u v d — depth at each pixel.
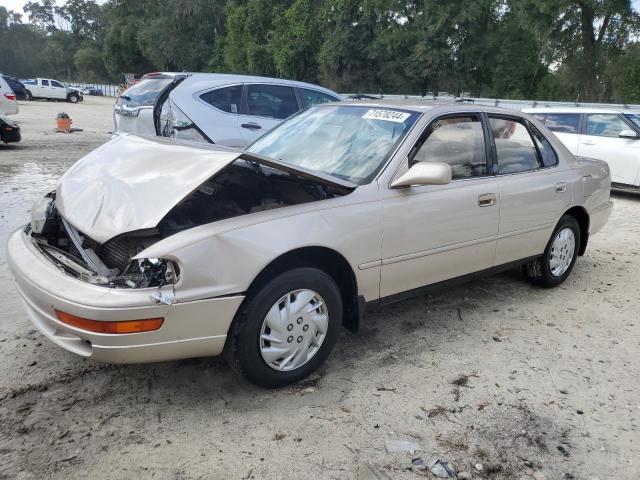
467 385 3.24
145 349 2.59
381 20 30.16
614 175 9.76
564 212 4.70
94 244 3.00
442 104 3.99
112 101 51.28
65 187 3.34
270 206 3.42
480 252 4.00
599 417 2.98
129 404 2.92
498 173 4.14
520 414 2.97
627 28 24.08
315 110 4.39
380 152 3.56
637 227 7.66
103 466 2.45
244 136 7.81
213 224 2.78
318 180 3.17
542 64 28.20
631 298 4.80
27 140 14.77
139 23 59.22
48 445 2.57
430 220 3.55
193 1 48.28
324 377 3.27
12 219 6.47
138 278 2.64
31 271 2.82
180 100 7.47
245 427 2.76
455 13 26.75
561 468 2.58
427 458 2.59
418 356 3.58
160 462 2.49
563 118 10.59
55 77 110.06
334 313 3.18
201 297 2.63
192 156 3.14
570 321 4.25
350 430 2.77
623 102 24.53
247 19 39.91
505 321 4.19
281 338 2.97
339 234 3.09
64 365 3.27
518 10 24.69
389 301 3.55
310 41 34.09
